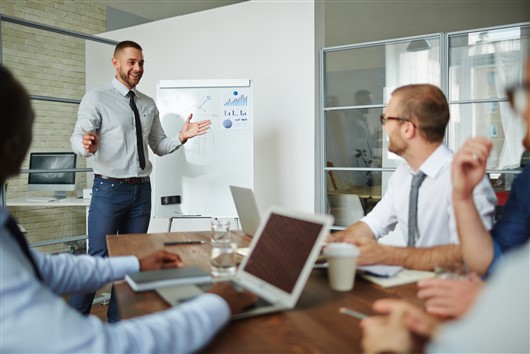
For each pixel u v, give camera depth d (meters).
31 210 5.35
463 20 6.64
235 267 1.44
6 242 0.86
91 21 5.97
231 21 4.52
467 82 3.52
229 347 0.88
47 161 5.03
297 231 1.17
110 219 3.17
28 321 0.76
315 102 4.12
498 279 0.55
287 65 4.24
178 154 4.07
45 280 1.24
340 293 1.21
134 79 3.26
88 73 5.68
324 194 4.14
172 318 0.87
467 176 1.24
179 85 4.07
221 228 1.66
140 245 1.90
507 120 3.36
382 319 0.91
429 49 3.66
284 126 4.28
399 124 1.72
